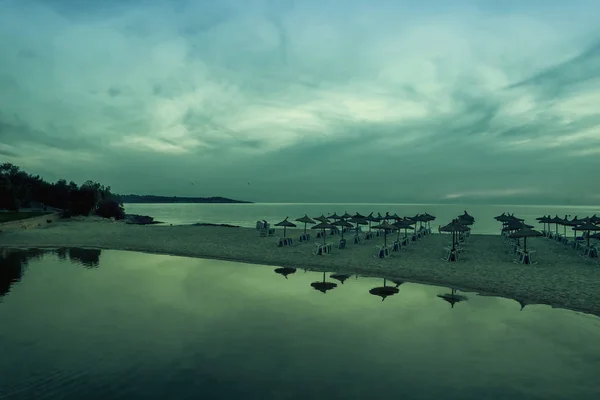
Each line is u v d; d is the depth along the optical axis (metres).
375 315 12.32
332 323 11.55
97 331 10.73
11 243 28.94
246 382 7.86
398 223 26.00
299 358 9.05
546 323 11.58
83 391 7.44
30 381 7.82
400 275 17.95
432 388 7.69
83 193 58.25
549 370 8.55
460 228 21.86
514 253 23.83
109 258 23.25
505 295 14.48
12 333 10.52
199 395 7.32
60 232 35.31
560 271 18.02
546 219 33.91
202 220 76.62
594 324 11.47
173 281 17.05
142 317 11.99
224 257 23.16
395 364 8.78
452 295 14.67
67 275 18.27
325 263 20.95
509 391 7.60
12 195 56.66
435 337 10.46
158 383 7.78
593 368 8.66
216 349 9.53
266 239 31.81
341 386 7.72
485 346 9.87
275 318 11.98
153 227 43.22
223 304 13.48
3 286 16.03
